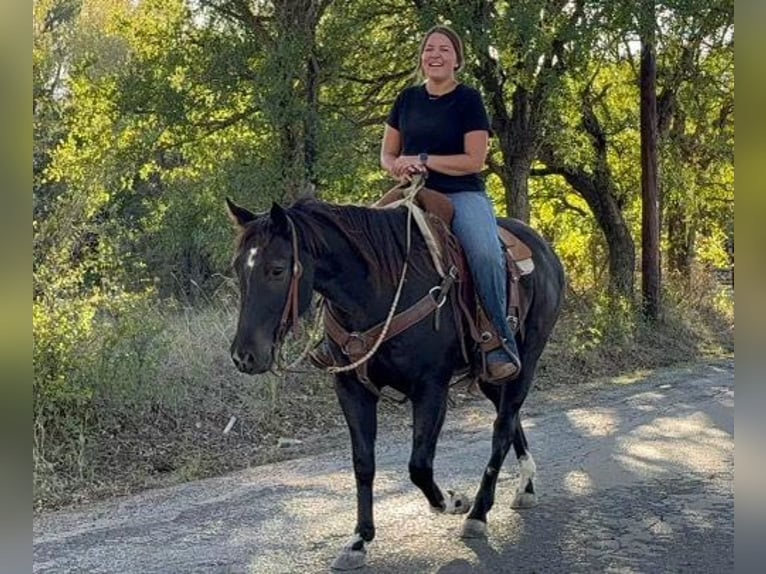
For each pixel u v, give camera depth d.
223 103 13.09
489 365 5.36
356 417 5.05
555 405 10.92
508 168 15.26
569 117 16.78
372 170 13.30
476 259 5.24
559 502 6.41
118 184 13.37
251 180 12.41
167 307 11.42
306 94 12.87
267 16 13.05
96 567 5.31
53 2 12.72
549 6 13.23
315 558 5.34
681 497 6.51
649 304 17.34
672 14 15.16
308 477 7.42
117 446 8.35
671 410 10.24
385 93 14.59
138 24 13.70
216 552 5.51
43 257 8.77
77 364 8.52
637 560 5.24
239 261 4.47
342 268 4.72
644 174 17.42
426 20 12.59
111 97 13.29
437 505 5.28
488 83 13.96
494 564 5.16
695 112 19.86
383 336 4.80
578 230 20.27
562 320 15.38
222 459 8.43
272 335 4.40
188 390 9.59
